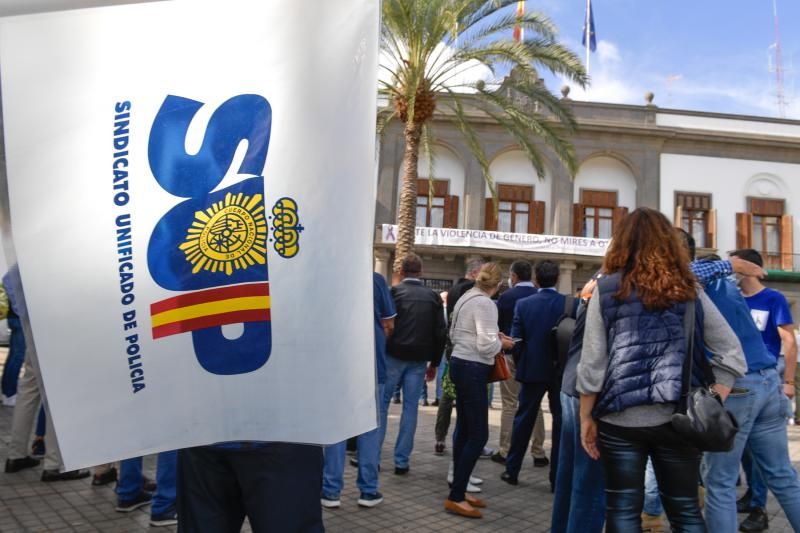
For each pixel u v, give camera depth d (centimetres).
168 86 162
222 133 163
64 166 156
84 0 158
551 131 1367
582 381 225
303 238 164
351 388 166
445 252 2219
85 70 158
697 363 222
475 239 2217
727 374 223
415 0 1135
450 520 367
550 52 1184
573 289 2302
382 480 450
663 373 208
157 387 160
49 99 156
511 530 355
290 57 166
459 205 2336
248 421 163
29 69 155
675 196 2397
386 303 402
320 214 165
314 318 164
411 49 1196
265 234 163
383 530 346
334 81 168
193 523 182
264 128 164
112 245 158
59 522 334
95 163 158
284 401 163
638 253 224
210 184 162
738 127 2458
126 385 158
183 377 161
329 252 165
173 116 161
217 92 164
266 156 164
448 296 588
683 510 209
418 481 451
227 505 186
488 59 1218
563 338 399
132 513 353
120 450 157
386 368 432
